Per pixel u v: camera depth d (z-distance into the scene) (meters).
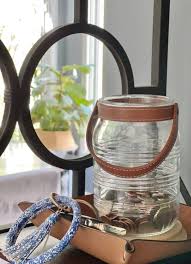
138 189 0.69
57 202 0.67
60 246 0.60
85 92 1.14
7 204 0.92
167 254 0.60
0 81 0.85
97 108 0.71
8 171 1.01
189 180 0.96
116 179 0.69
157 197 0.69
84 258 0.66
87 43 1.17
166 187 0.70
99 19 1.12
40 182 0.97
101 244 0.60
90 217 0.68
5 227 0.81
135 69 1.05
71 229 0.61
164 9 0.88
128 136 0.69
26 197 0.95
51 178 0.99
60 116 1.06
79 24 0.80
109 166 0.63
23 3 1.13
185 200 0.90
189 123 0.95
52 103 1.08
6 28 1.10
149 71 1.01
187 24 0.94
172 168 0.70
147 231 0.67
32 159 1.03
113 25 1.09
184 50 0.95
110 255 0.58
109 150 0.70
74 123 1.08
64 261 0.65
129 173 0.62
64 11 1.21
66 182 1.01
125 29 1.07
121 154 0.69
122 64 0.87
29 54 0.77
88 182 1.13
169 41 0.98
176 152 0.71
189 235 0.70
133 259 0.56
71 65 1.17
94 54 1.16
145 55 1.02
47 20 1.18
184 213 0.76
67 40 1.19
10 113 0.75
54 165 0.82
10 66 0.74
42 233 0.64
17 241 0.73
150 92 0.90
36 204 0.69
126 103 0.68
